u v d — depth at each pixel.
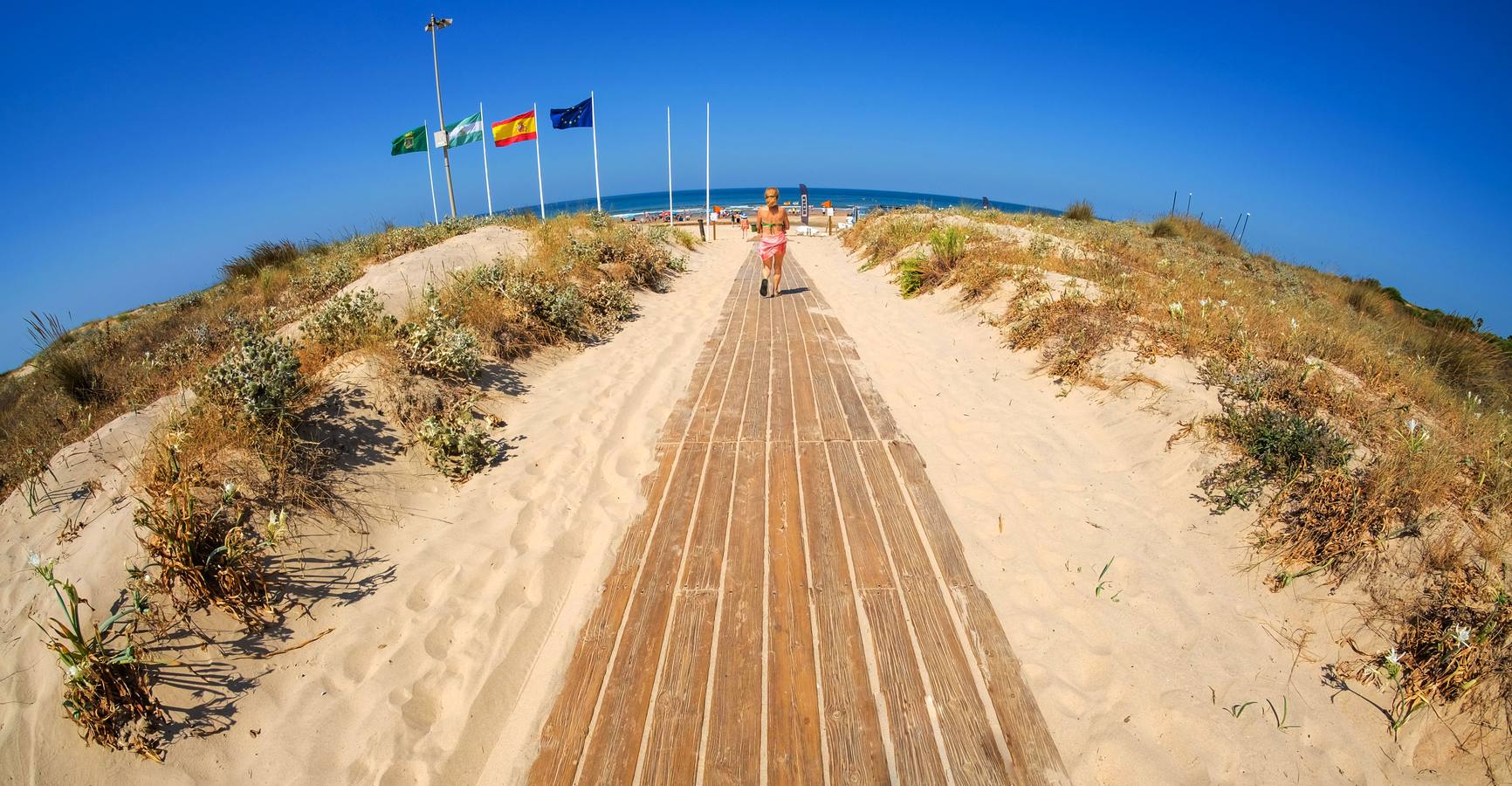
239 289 11.84
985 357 6.56
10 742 2.21
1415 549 2.94
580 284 8.76
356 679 2.66
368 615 2.99
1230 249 15.75
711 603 3.00
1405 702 2.44
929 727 2.37
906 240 12.68
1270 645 2.79
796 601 3.01
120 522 3.11
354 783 2.25
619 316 8.45
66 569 2.88
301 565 3.15
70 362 6.61
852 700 2.47
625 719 2.42
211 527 3.02
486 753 2.36
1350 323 7.56
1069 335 6.00
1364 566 2.96
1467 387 6.19
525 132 20.50
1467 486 3.31
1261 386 4.43
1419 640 2.62
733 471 4.25
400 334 5.33
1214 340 5.31
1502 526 3.05
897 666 2.64
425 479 4.10
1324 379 4.52
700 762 2.24
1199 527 3.54
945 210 17.42
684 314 9.00
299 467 3.62
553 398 5.59
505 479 4.21
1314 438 3.59
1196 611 2.99
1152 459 4.19
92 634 2.56
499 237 11.90
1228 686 2.60
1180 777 2.25
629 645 2.76
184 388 4.69
